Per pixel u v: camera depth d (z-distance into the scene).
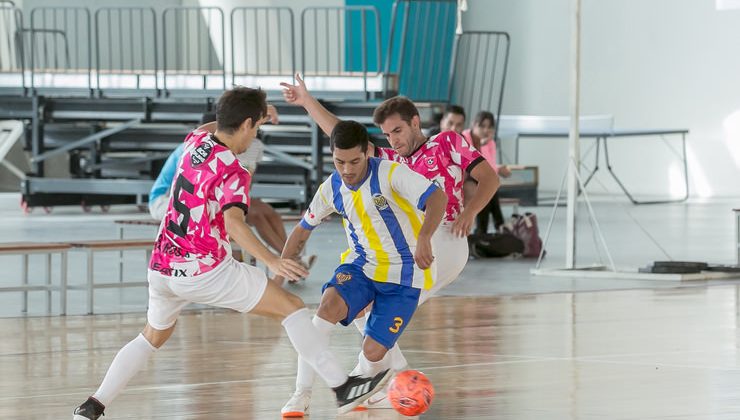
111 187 21.44
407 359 8.12
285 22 30.11
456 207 6.76
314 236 18.00
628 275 13.05
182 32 31.31
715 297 11.39
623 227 19.88
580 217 22.16
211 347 8.66
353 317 6.17
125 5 30.48
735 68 28.42
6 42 28.28
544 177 32.41
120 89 20.36
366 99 19.19
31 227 18.80
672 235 18.33
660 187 30.00
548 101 32.00
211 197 5.76
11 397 6.92
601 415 6.30
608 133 25.08
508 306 10.84
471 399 6.75
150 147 22.05
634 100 30.41
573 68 13.52
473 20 33.25
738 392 6.91
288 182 22.27
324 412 6.46
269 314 5.96
